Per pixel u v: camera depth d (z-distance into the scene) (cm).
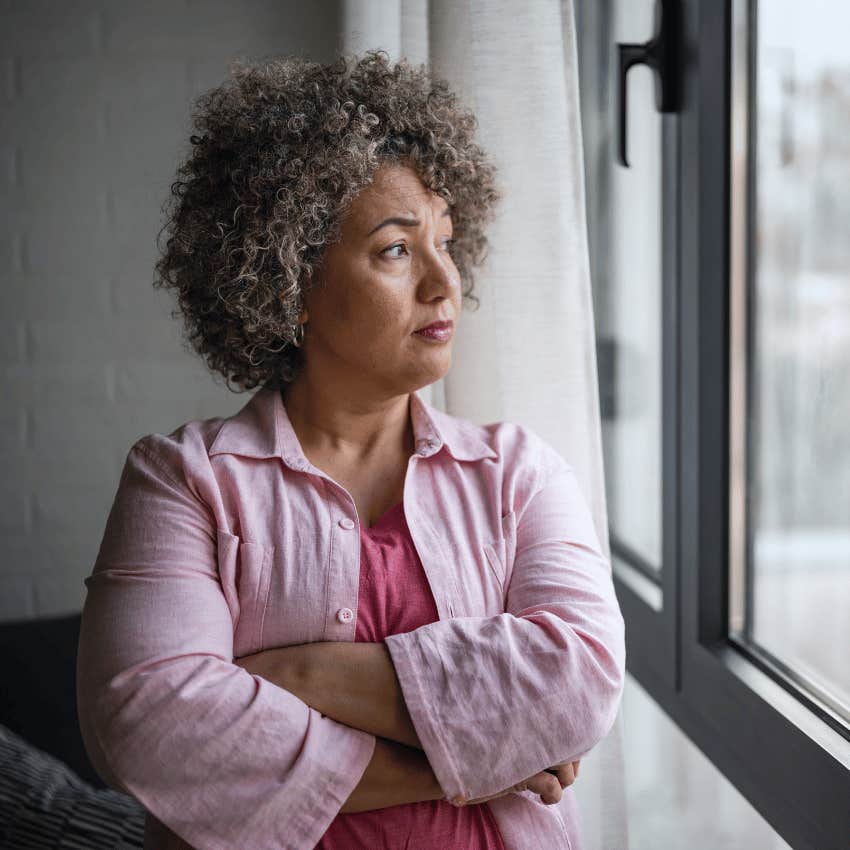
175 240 112
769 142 136
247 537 101
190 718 90
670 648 161
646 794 175
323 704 94
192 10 220
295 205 101
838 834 112
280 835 90
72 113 220
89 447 229
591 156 194
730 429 147
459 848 96
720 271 145
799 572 133
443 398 147
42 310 225
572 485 114
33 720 186
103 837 139
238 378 119
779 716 126
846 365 119
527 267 128
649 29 158
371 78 107
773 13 133
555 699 92
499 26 127
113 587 97
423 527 104
